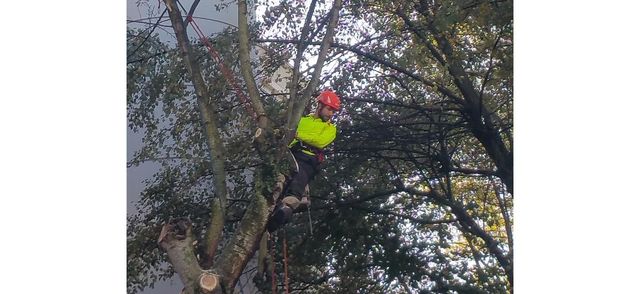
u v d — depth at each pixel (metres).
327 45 6.36
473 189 13.17
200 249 5.70
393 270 11.24
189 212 10.41
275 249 10.83
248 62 6.28
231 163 10.23
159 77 9.50
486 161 12.12
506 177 10.39
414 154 11.45
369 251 11.59
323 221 11.21
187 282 5.27
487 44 9.12
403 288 11.99
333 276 11.60
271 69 9.98
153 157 10.17
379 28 9.46
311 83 6.16
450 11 8.41
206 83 9.50
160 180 10.78
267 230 6.12
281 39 9.79
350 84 10.21
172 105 9.86
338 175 11.02
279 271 11.02
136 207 10.62
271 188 5.74
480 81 10.77
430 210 11.86
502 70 9.09
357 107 10.58
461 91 9.88
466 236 12.00
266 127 6.07
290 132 5.89
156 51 9.52
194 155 10.48
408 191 11.02
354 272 11.66
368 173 11.45
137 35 9.27
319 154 6.68
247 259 5.56
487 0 8.62
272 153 5.93
